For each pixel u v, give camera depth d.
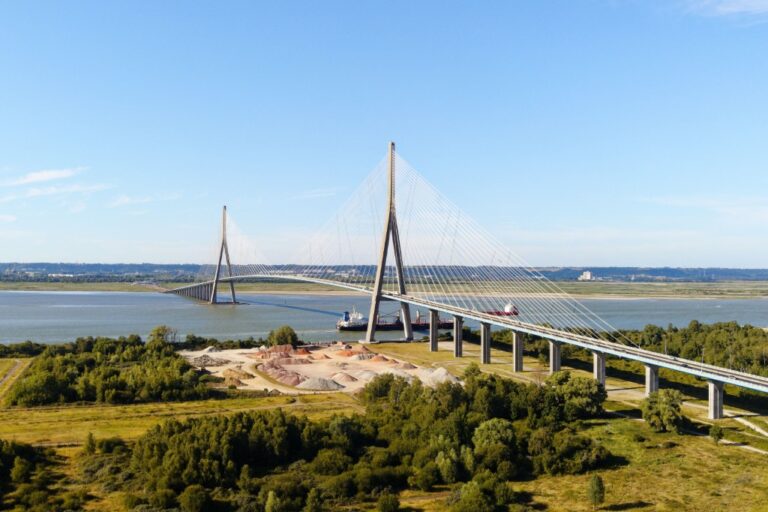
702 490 89.75
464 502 81.75
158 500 81.88
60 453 102.50
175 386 144.75
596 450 101.06
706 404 138.00
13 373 172.38
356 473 91.19
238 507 82.38
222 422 102.50
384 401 134.75
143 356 185.00
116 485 88.88
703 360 183.12
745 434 114.75
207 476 89.50
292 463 97.62
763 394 143.75
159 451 94.75
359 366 186.12
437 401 122.62
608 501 86.50
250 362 193.12
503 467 94.56
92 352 197.75
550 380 134.12
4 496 85.50
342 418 106.62
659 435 114.75
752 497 87.00
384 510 81.81
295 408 132.62
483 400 121.75
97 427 117.06
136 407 133.88
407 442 102.69
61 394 139.50
